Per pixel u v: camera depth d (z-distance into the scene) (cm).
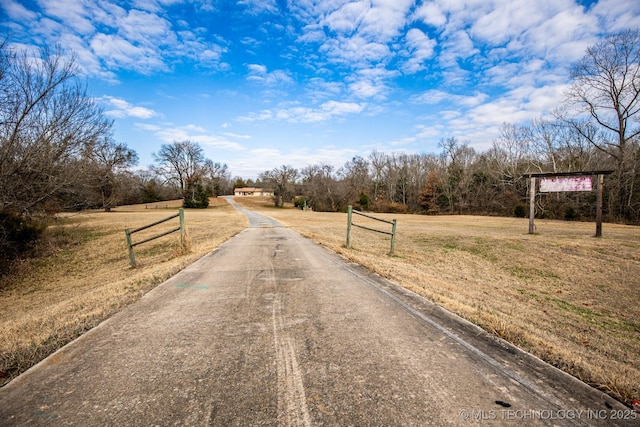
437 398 237
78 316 426
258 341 340
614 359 380
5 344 341
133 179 6606
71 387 254
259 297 504
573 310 680
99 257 1496
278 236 1517
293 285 579
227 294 522
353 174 7175
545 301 739
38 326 403
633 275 927
